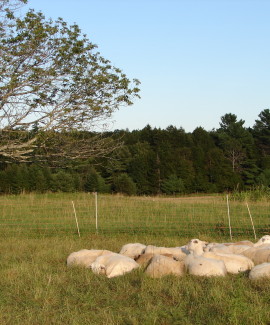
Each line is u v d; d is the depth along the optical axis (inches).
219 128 2556.6
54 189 1455.5
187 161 1859.0
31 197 840.3
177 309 205.3
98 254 310.5
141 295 228.1
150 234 479.5
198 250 295.7
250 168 2094.0
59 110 352.2
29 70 351.3
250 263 280.1
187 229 498.0
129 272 272.2
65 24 370.0
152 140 2269.9
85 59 370.9
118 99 364.5
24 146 345.1
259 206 703.7
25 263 312.5
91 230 502.9
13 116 341.7
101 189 1598.2
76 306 215.3
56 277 266.1
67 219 574.9
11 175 1416.1
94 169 1656.0
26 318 200.4
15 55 344.2
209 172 1892.2
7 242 426.3
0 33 346.9
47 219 575.8
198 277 257.8
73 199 837.2
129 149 1982.0
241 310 194.1
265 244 319.6
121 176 1630.2
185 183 1780.3
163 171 1765.5
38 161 367.6
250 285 239.5
